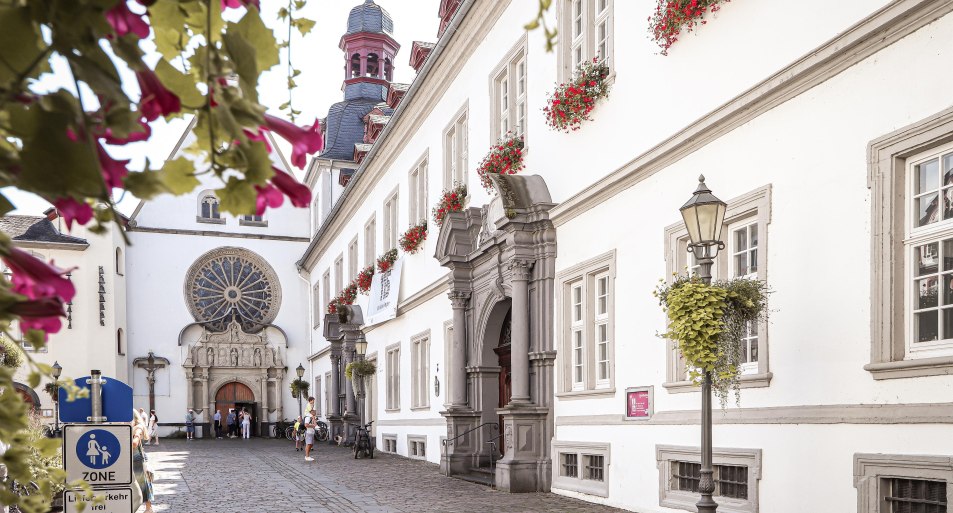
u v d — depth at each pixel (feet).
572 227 45.47
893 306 23.97
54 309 3.39
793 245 28.07
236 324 146.82
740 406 30.35
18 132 3.01
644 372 37.52
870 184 24.82
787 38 28.73
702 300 24.89
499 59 56.54
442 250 62.90
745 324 28.55
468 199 62.75
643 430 37.22
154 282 143.95
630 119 39.50
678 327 25.00
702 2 33.01
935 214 23.32
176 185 3.70
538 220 47.47
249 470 69.36
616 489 39.47
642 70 38.50
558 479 45.68
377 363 94.84
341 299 110.42
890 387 23.76
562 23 47.26
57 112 3.01
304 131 4.07
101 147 3.42
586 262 43.50
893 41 24.09
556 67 47.70
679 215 35.17
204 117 3.71
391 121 81.97
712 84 33.06
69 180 3.05
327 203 142.92
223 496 49.39
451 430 60.29
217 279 148.46
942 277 23.12
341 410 115.55
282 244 153.07
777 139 29.12
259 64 3.91
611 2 42.01
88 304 124.67
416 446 78.07
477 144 60.59
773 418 28.35
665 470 35.22
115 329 127.54
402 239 79.51
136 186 3.42
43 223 125.49
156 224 145.18
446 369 67.41
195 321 145.28
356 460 79.15
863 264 25.04
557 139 47.62
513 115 55.26
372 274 96.37
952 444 21.58
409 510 40.75
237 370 146.61
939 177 23.24
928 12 22.76
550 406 46.98
